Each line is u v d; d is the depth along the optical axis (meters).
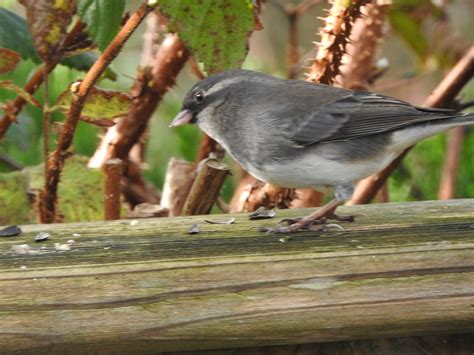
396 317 5.72
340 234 6.39
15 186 8.27
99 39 7.11
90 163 9.64
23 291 5.57
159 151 12.11
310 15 13.88
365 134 7.69
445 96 9.72
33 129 9.89
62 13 7.22
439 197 11.14
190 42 7.17
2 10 8.23
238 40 7.17
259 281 5.72
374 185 9.46
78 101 7.29
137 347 5.62
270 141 7.66
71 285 5.62
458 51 10.52
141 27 12.59
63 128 7.49
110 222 6.85
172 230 6.60
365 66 9.71
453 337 5.98
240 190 10.04
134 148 10.47
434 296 5.73
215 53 7.21
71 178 8.03
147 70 9.45
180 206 8.85
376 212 7.00
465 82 9.67
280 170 7.70
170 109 12.16
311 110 7.70
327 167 7.66
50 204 7.80
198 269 5.74
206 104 7.96
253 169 7.82
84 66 8.59
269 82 7.94
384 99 7.87
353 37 9.69
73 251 6.14
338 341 5.84
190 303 5.62
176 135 12.12
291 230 6.50
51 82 11.16
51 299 5.56
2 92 11.05
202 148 9.24
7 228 6.65
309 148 7.66
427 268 5.82
